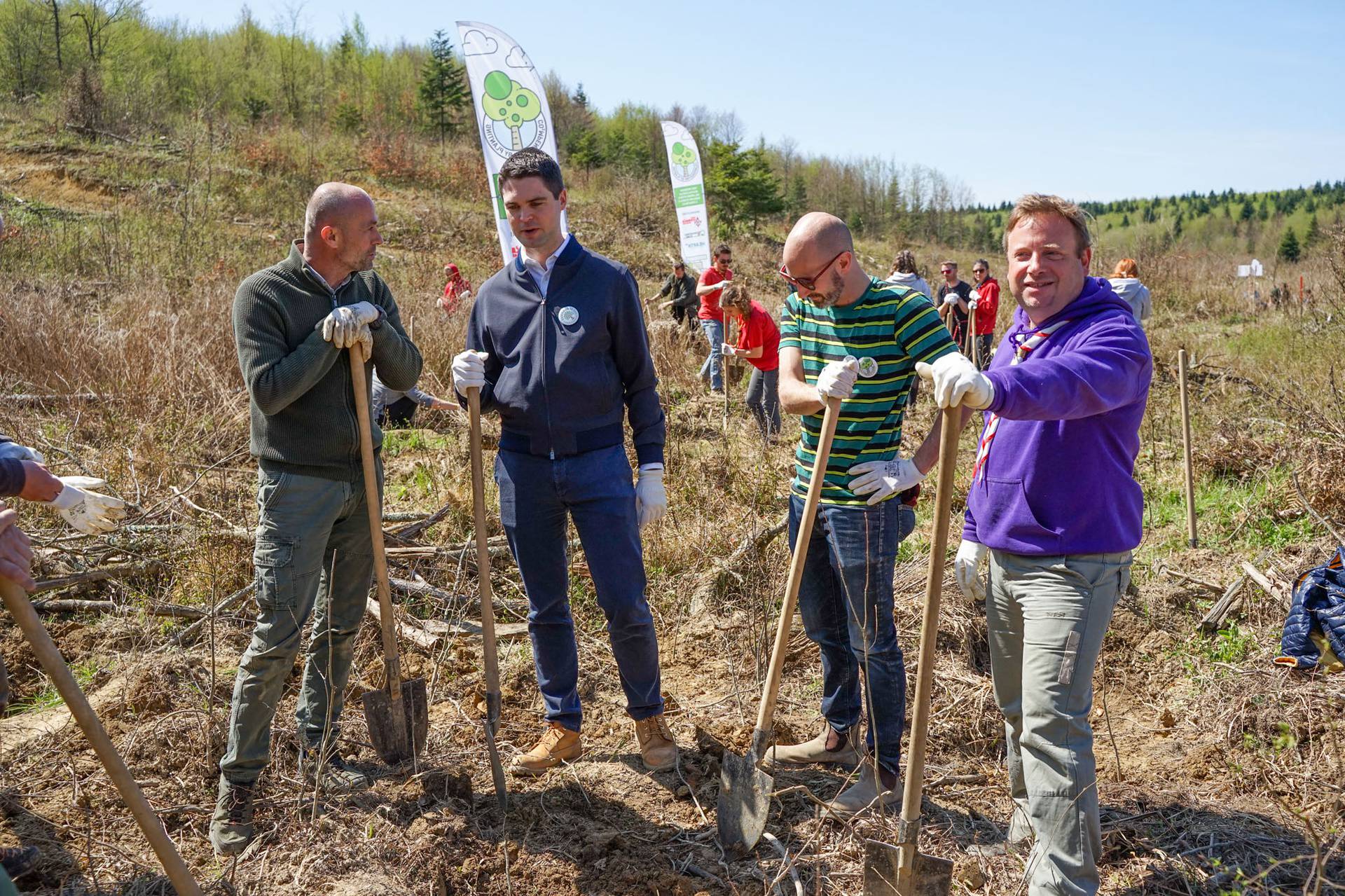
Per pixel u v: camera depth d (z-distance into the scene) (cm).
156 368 777
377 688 405
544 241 326
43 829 297
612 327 336
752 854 302
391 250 2136
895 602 475
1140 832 313
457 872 290
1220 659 436
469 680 414
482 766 349
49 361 772
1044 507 264
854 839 304
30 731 347
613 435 339
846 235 296
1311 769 339
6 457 231
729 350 804
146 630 414
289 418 303
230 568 478
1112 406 252
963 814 328
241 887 279
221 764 302
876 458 307
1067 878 258
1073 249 266
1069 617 261
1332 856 292
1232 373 1198
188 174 1923
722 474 685
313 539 307
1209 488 660
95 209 1889
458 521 570
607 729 381
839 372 279
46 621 437
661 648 459
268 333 297
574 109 4903
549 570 343
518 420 335
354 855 290
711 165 4600
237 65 3847
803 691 415
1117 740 389
